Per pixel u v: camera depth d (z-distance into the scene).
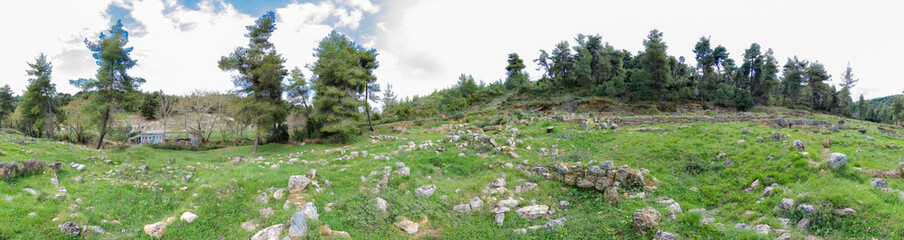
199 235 9.47
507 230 10.80
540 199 13.48
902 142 18.98
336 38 42.50
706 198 12.63
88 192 11.53
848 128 26.33
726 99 68.06
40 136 52.31
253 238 9.27
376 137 36.81
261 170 15.25
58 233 8.38
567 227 10.64
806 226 9.03
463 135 23.95
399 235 10.51
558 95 72.25
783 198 10.39
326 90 36.91
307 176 14.17
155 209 10.75
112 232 9.21
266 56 33.84
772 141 16.45
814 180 11.05
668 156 16.97
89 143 49.09
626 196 12.77
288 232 9.74
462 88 105.25
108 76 34.62
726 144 17.20
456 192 13.91
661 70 65.81
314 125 40.38
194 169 18.42
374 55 46.00
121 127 47.28
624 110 60.69
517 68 86.56
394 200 12.62
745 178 13.16
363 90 45.09
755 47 80.38
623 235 9.91
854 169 11.12
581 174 14.49
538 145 22.11
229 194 12.07
